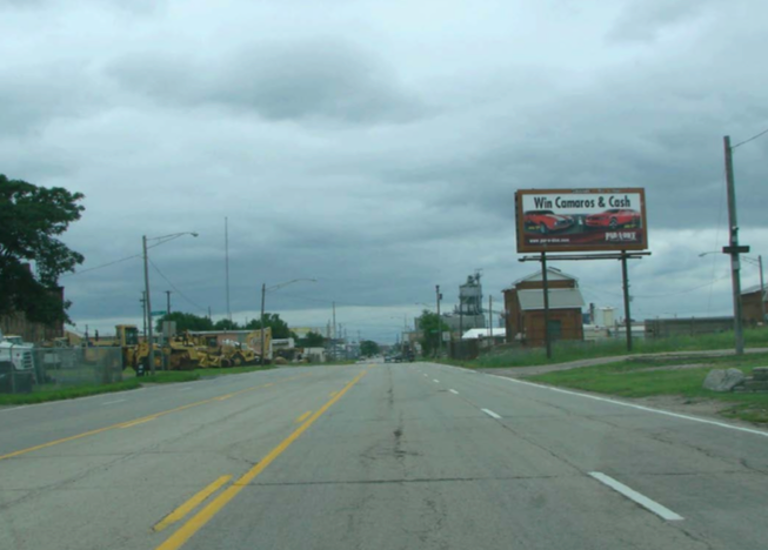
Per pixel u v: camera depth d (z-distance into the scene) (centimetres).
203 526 805
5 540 768
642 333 8650
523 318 7288
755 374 2031
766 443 1262
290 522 816
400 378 4134
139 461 1266
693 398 2009
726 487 936
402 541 731
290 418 1939
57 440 1642
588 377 3200
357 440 1463
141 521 835
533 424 1644
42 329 9181
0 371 3516
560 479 1012
